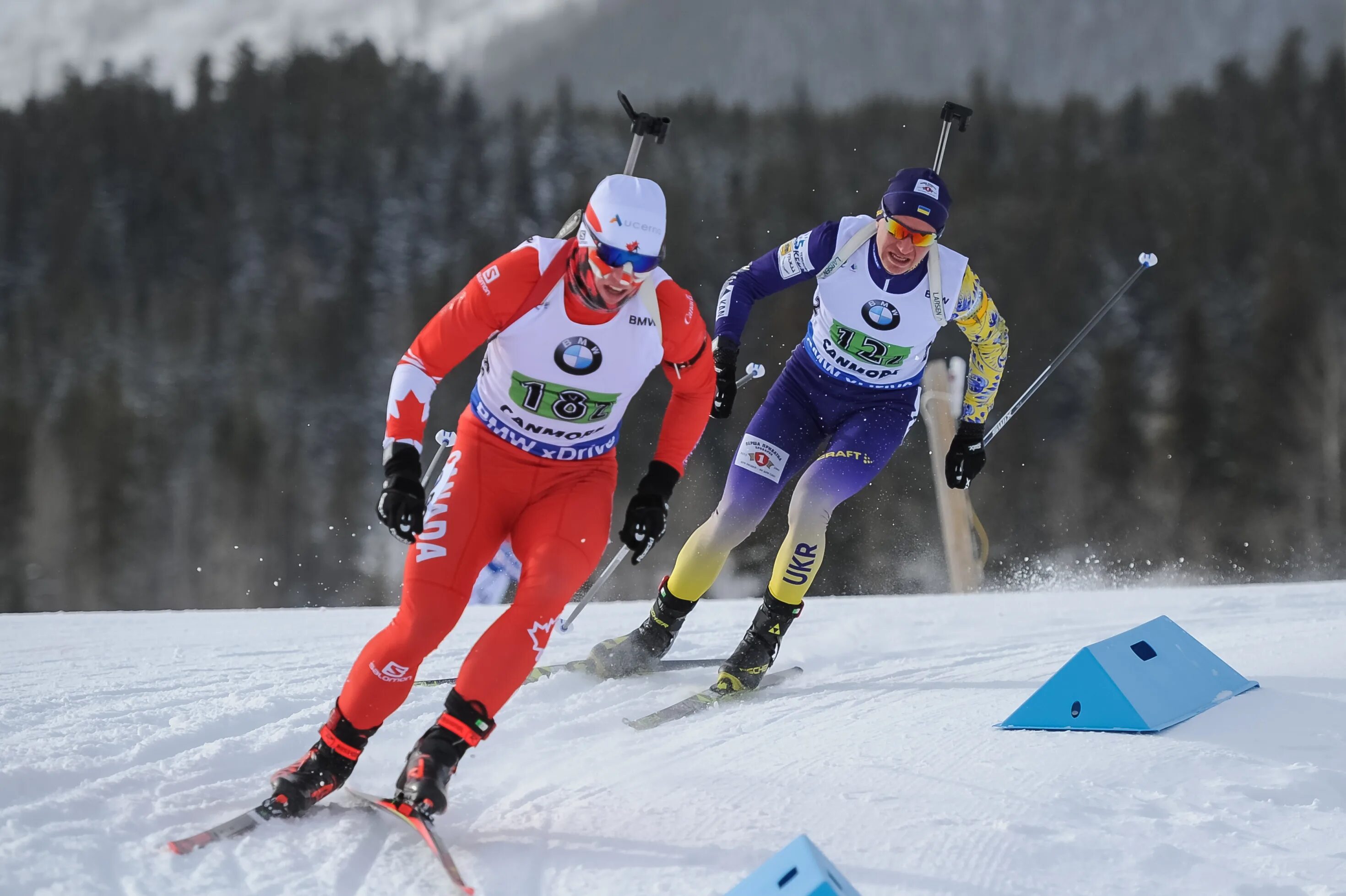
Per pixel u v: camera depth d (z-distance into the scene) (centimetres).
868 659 1580
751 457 1431
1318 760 1020
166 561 12394
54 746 1002
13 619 2042
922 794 941
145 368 16850
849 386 1458
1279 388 11188
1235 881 773
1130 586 3328
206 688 1295
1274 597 2061
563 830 887
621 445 8800
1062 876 784
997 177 17312
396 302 17612
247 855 801
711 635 1742
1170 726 1112
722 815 909
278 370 15938
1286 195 16025
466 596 928
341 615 2133
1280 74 18700
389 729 1163
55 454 12600
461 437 988
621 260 870
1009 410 1770
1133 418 10900
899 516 7444
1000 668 1487
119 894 726
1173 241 15012
